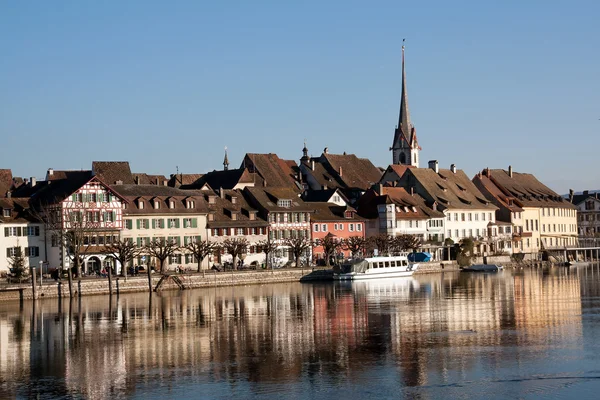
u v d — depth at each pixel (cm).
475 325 9894
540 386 6869
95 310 12094
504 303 12312
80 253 16150
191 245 17088
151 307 12412
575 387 6825
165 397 6806
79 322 10869
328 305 12494
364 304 12569
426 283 16900
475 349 8331
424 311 11450
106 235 17100
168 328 10212
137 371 7712
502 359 7838
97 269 16950
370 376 7300
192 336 9550
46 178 19525
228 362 7988
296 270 17762
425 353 8194
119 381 7356
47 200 17025
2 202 16662
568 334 9056
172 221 18225
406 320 10506
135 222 17638
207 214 18838
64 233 16012
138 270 16975
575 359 7769
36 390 7131
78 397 6888
